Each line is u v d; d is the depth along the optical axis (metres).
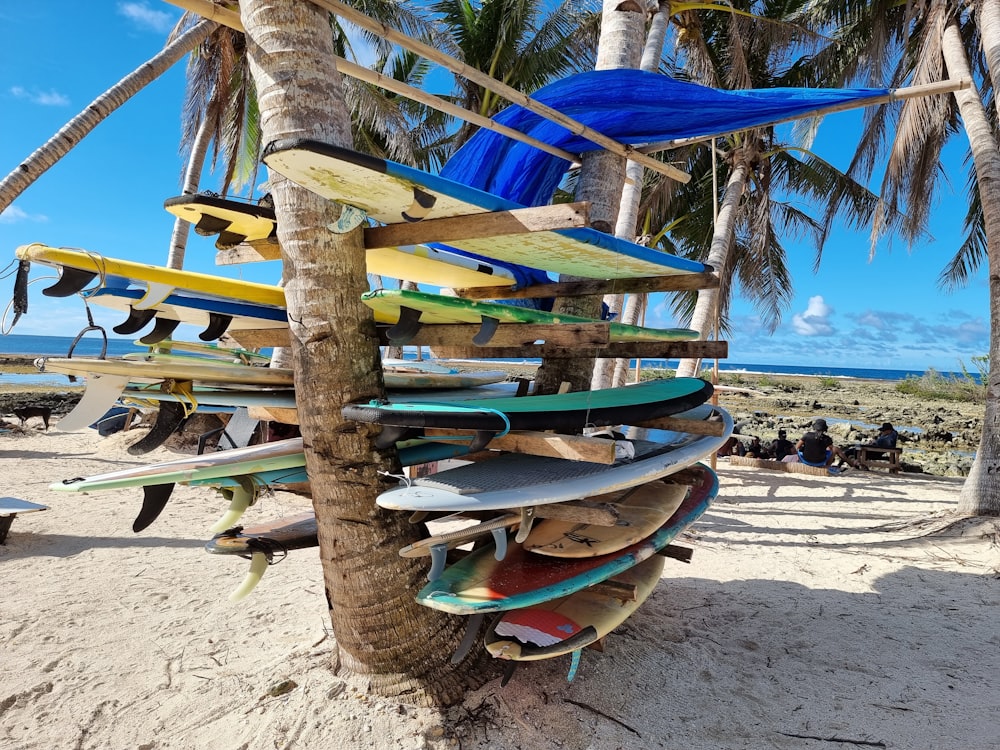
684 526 3.42
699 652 3.46
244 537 3.08
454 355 3.59
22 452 9.96
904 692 3.15
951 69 7.51
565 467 2.88
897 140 8.48
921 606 4.32
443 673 2.81
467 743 2.55
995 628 3.96
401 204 2.31
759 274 14.25
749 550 5.64
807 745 2.69
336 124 2.57
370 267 3.32
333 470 2.65
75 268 2.61
